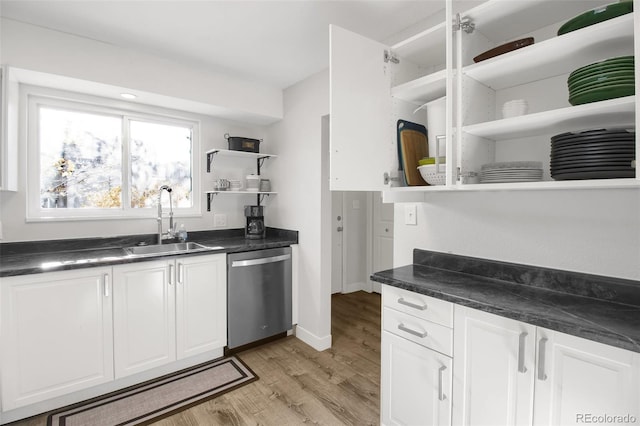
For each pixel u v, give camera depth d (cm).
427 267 189
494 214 165
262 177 338
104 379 201
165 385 217
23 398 177
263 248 272
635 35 98
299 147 294
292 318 293
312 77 278
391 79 173
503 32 154
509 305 121
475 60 143
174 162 293
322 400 202
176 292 229
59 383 187
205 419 184
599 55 127
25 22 196
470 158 148
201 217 301
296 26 204
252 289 266
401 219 206
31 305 178
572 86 118
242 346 272
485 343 124
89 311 196
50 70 203
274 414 189
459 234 179
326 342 274
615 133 108
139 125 275
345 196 430
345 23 201
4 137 186
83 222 244
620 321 105
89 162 253
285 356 260
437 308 139
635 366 92
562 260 143
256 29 208
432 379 141
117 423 180
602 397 98
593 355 99
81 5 180
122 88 229
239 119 315
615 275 129
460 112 143
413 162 173
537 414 111
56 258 207
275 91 308
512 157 159
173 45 228
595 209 134
